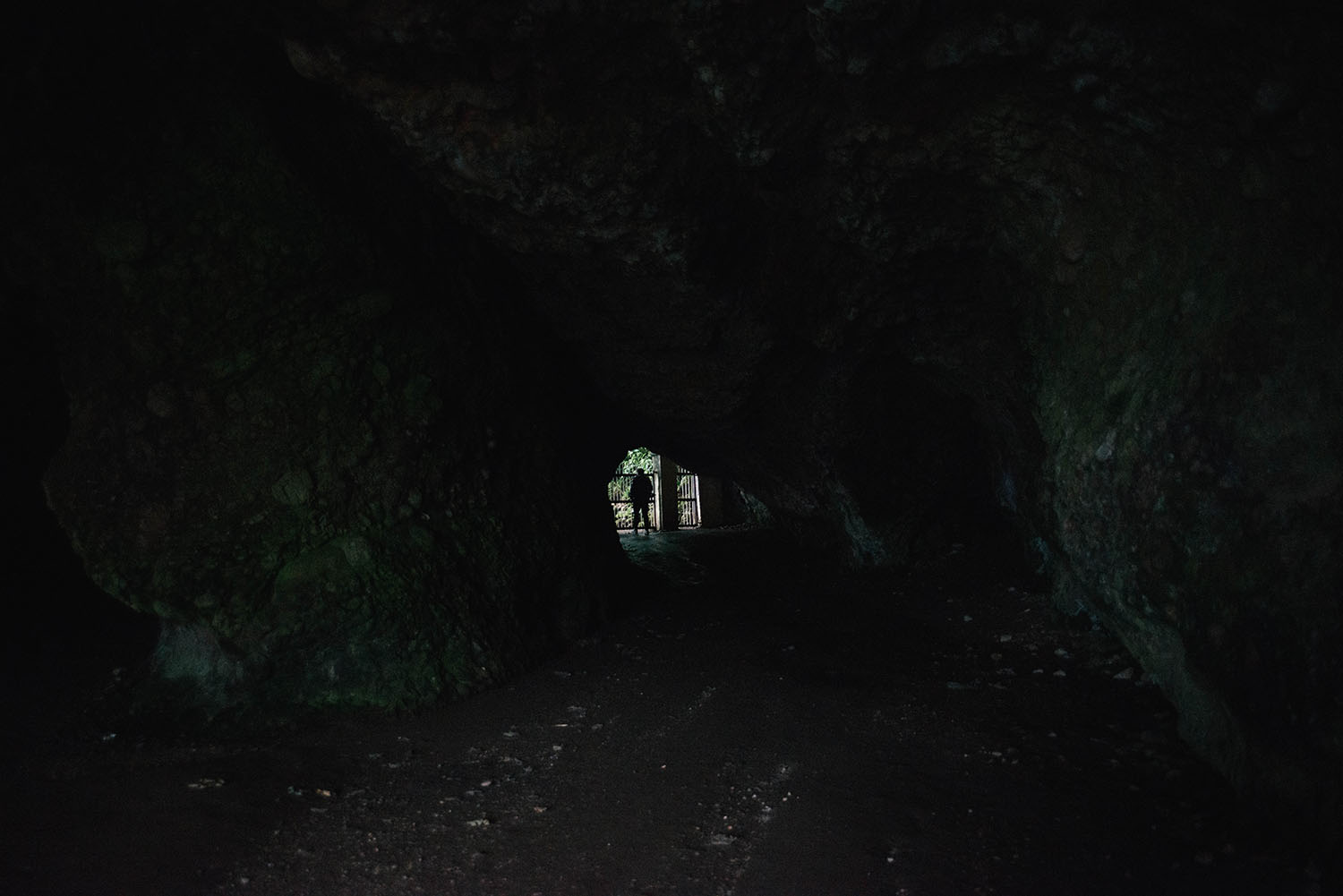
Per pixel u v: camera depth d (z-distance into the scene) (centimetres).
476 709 688
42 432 924
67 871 441
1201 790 496
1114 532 559
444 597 738
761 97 635
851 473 1125
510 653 770
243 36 671
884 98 617
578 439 1012
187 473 680
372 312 753
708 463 1387
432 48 607
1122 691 673
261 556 683
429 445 775
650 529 2228
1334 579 409
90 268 680
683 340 924
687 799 515
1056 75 534
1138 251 571
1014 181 641
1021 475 871
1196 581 481
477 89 636
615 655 832
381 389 755
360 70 629
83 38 634
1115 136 545
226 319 695
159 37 655
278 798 530
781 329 908
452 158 684
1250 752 464
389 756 598
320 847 468
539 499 882
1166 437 508
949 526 1135
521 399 898
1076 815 475
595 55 621
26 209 664
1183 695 553
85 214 668
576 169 687
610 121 665
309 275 723
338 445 722
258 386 701
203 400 686
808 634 895
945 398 1073
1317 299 431
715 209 761
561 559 884
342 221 741
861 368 1023
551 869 439
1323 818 408
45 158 653
